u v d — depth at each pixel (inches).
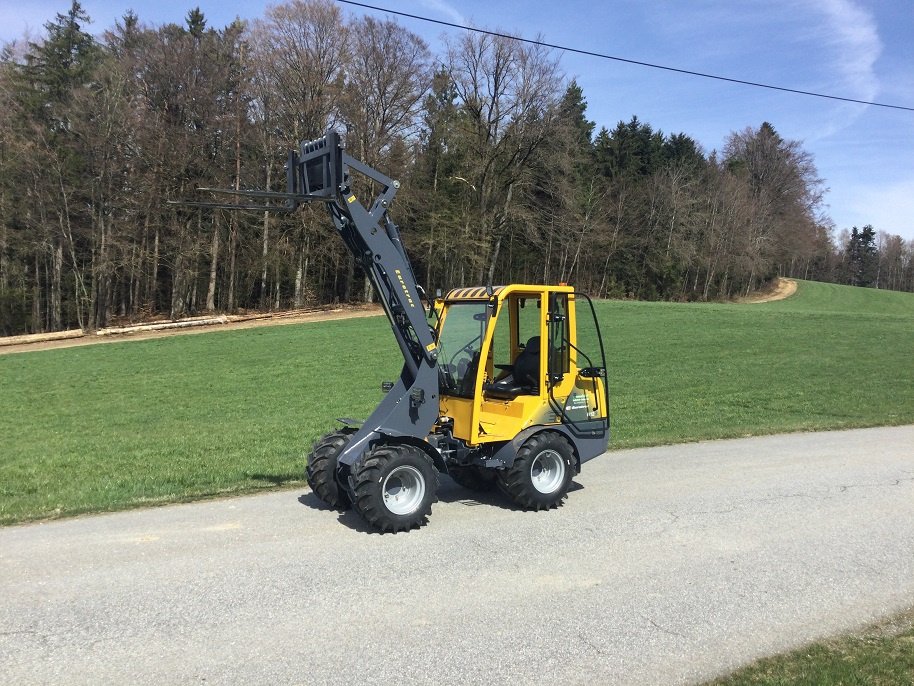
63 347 1234.6
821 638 172.9
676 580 209.5
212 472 359.9
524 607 189.6
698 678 153.3
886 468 358.6
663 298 2684.5
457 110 1967.3
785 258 3147.1
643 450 413.4
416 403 266.2
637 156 2822.3
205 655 161.3
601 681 151.9
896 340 1035.3
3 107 1525.6
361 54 1695.4
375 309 1726.1
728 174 2839.6
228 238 1812.3
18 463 405.1
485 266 1969.7
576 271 2635.3
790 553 233.3
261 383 776.3
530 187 2023.9
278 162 1775.3
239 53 1649.9
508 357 313.9
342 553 231.5
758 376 743.1
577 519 271.7
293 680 150.7
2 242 1606.8
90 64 1675.7
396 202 1726.1
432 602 192.4
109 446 457.7
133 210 1565.0
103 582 205.5
